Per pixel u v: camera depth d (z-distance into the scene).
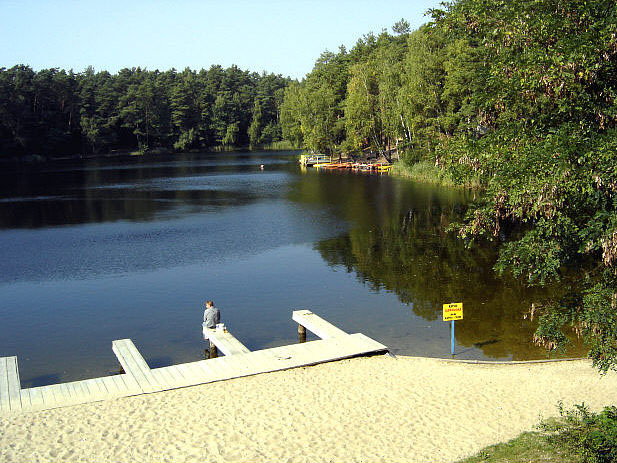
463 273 27.47
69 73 143.38
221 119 164.75
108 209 48.81
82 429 12.23
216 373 15.44
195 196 57.16
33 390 14.23
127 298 24.23
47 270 28.91
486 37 11.89
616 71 10.53
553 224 10.45
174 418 12.84
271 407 13.49
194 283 26.47
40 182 72.62
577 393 14.44
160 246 34.25
